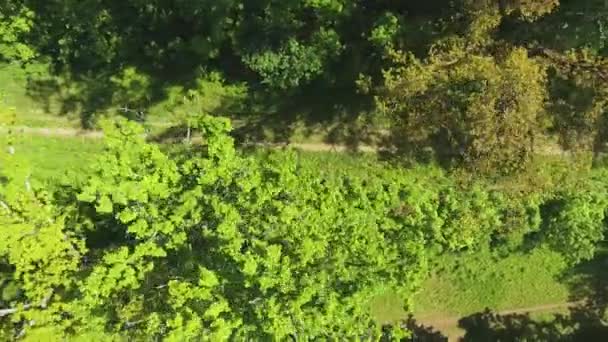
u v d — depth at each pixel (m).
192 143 29.02
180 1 26.95
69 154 28.98
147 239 23.17
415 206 26.55
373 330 23.59
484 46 24.22
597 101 25.00
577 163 27.72
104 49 28.30
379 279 23.58
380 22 25.77
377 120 29.02
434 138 28.22
